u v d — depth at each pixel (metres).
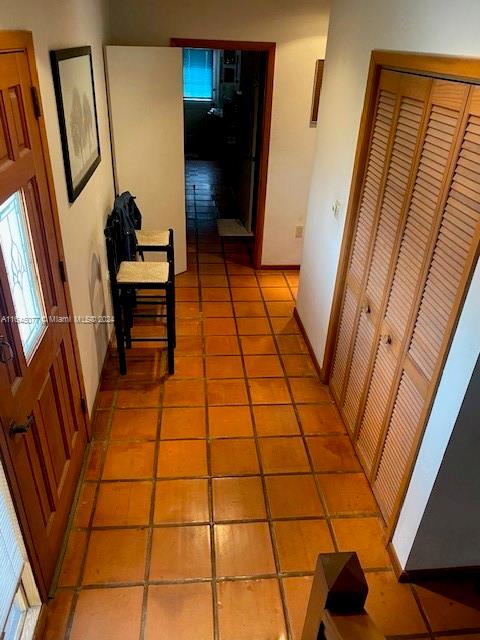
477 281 1.40
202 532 2.09
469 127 1.47
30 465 1.61
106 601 1.80
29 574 1.62
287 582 1.91
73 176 2.23
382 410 2.19
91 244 2.71
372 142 2.27
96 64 2.94
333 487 2.34
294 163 4.12
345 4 2.54
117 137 3.48
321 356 3.09
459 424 1.54
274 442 2.59
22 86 1.53
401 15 1.88
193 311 3.83
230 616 1.79
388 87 2.05
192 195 6.59
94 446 2.49
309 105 3.89
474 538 1.86
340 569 1.02
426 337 1.76
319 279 3.13
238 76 7.74
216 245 5.10
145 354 3.26
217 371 3.13
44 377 1.76
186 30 3.56
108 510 2.16
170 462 2.42
